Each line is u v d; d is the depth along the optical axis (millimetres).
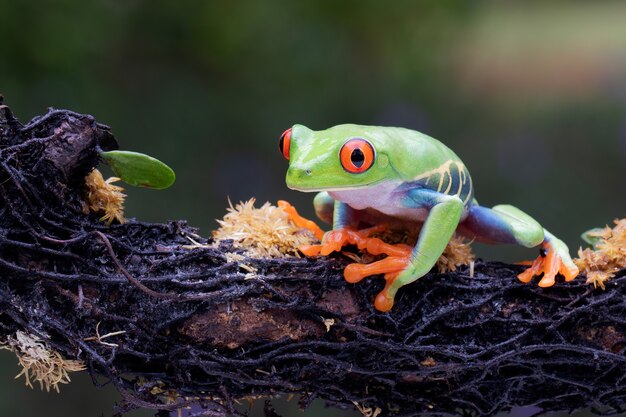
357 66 1554
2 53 1150
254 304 574
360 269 576
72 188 581
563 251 592
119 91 1289
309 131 595
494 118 1617
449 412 593
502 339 583
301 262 580
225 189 1279
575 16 2279
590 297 586
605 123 1596
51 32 1186
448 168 599
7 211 569
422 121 1539
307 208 1275
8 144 574
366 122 1482
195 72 1392
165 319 571
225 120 1356
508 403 596
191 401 579
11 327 572
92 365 574
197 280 573
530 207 1406
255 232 589
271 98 1410
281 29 1461
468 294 585
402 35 1604
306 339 577
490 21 1932
